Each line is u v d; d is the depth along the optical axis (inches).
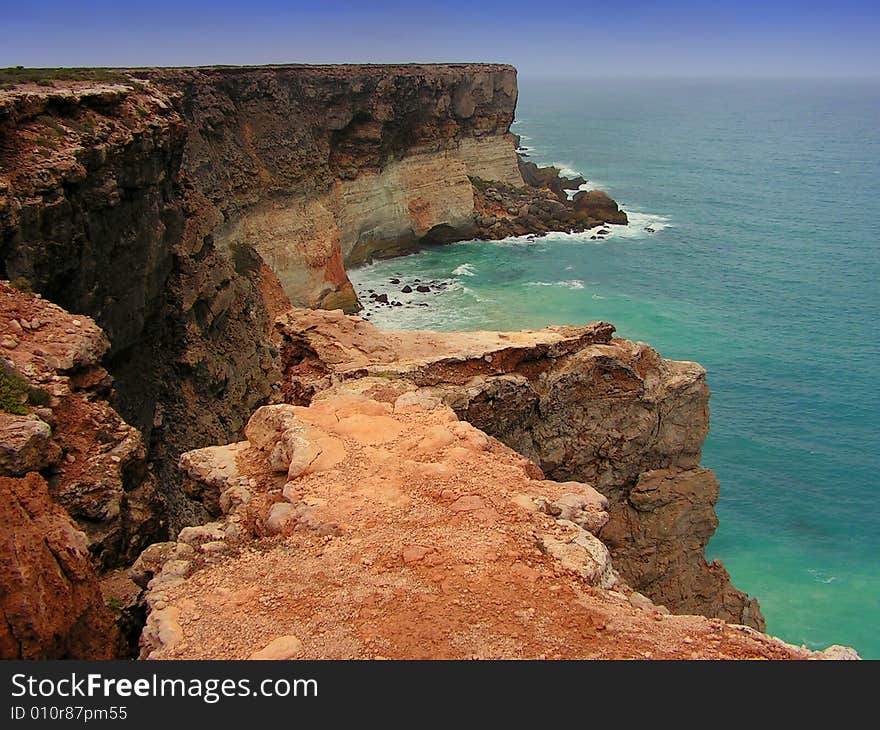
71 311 1051.3
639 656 469.4
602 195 4581.7
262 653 469.7
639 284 3432.6
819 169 6998.0
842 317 3125.0
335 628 492.1
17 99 1026.7
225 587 541.0
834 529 1801.2
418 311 2935.5
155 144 1277.1
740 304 3245.6
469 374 1080.8
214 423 1481.3
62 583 533.3
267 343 1839.3
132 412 1221.1
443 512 615.2
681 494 1249.4
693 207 5191.9
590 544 588.4
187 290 1441.9
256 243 2506.2
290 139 2711.6
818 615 1544.0
